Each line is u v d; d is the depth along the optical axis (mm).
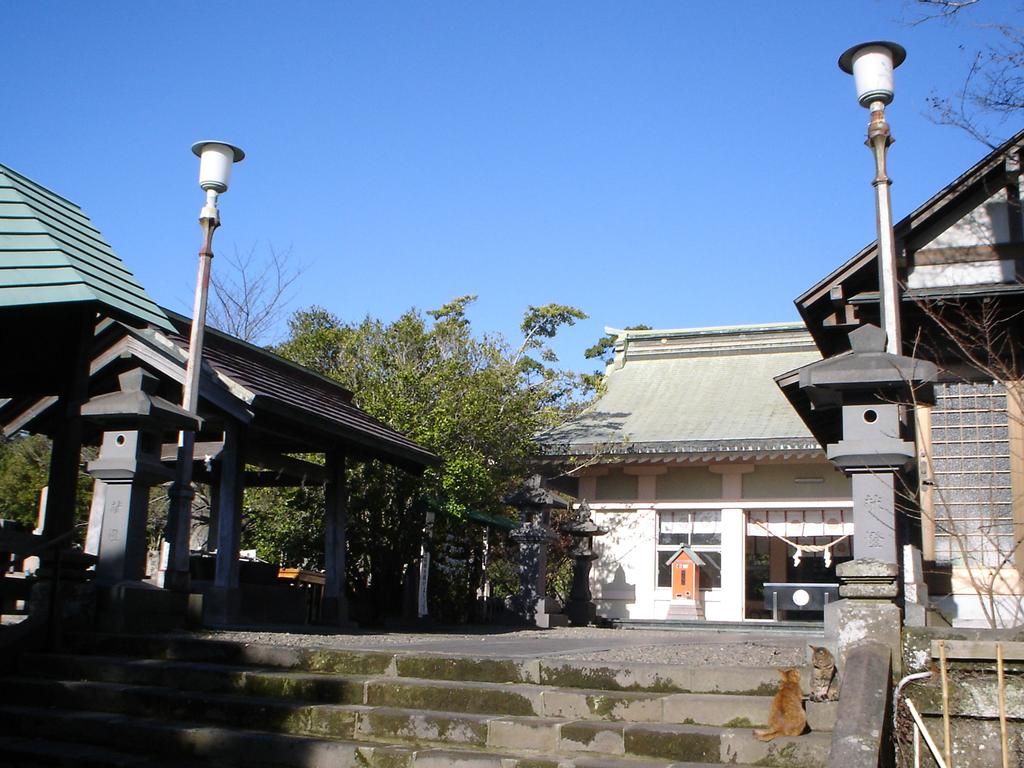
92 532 11758
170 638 8070
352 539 17922
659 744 5590
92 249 9578
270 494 18938
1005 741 5211
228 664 7664
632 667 6422
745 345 25766
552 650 8078
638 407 24391
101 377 11719
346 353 21422
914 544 7660
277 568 14773
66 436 8938
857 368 6262
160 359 11172
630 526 22484
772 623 19891
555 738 5816
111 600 8516
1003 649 5508
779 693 5582
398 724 6207
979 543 11391
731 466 21922
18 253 8734
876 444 6203
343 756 5961
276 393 12172
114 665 7660
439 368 20250
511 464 20812
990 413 11680
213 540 14852
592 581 22516
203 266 10367
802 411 13133
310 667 7434
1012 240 12102
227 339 13102
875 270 12398
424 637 11070
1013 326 11695
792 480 21547
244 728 6602
